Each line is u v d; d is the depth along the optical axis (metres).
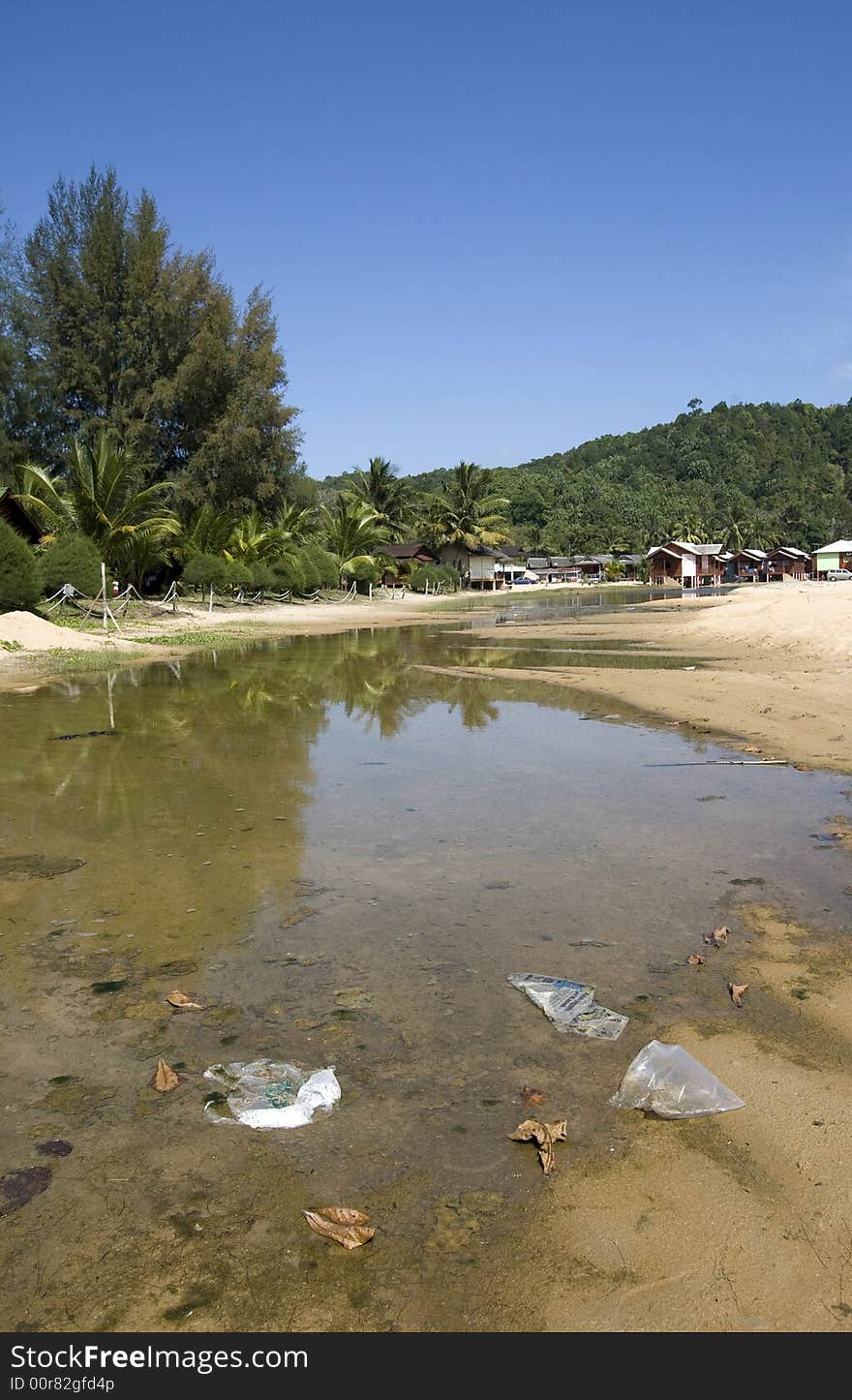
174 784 8.20
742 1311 2.35
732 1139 3.03
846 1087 3.32
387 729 11.13
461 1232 2.64
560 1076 3.44
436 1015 3.92
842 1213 2.68
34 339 40.69
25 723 11.59
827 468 193.12
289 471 50.97
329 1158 2.98
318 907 5.17
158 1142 3.07
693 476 183.25
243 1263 2.54
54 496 31.62
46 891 5.47
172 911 5.13
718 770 8.59
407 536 82.69
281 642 26.78
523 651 22.70
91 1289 2.45
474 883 5.55
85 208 42.16
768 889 5.39
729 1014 3.90
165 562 37.53
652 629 28.98
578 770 8.70
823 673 14.84
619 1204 2.73
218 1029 3.82
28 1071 3.52
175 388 41.56
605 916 5.00
